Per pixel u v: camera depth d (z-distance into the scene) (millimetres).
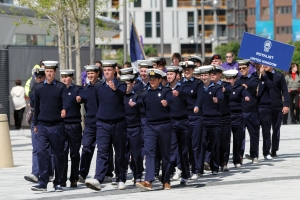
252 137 23469
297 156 25203
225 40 191000
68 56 49281
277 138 24906
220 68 20906
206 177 20547
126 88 18281
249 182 19109
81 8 42812
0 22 44844
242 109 23469
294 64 43188
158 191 18000
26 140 34875
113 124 18281
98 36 49812
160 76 18234
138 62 20250
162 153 18375
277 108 24703
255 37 24172
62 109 18547
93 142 19484
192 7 181125
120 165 18469
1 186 19484
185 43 181250
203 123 20656
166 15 180000
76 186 19234
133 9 176750
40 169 18469
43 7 43375
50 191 18453
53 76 18484
